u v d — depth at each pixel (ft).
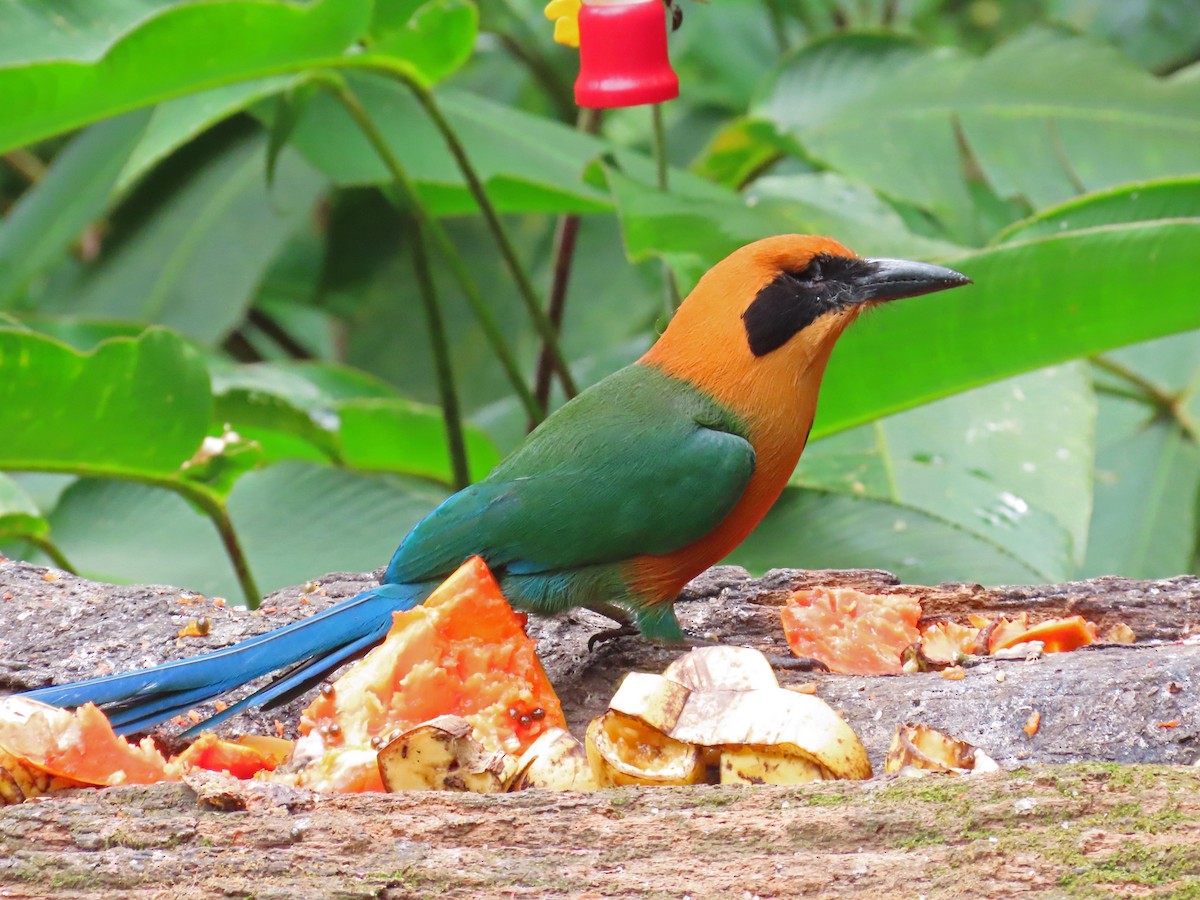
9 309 50.37
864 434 40.91
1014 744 24.12
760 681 22.52
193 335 52.60
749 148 51.03
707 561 29.81
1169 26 61.41
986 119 46.68
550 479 28.66
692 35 63.46
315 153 46.06
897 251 38.24
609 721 21.94
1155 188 33.60
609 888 17.80
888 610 29.48
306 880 18.02
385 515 42.45
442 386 41.47
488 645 24.82
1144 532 51.44
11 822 19.13
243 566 36.99
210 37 34.04
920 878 17.62
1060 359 34.27
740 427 29.45
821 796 19.35
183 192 54.75
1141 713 24.04
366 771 22.58
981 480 39.55
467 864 18.34
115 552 42.04
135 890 17.92
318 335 72.74
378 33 43.70
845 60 49.01
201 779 20.25
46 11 37.88
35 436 33.83
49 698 24.75
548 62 61.05
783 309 29.43
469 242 58.95
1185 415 52.75
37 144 63.98
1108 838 17.89
